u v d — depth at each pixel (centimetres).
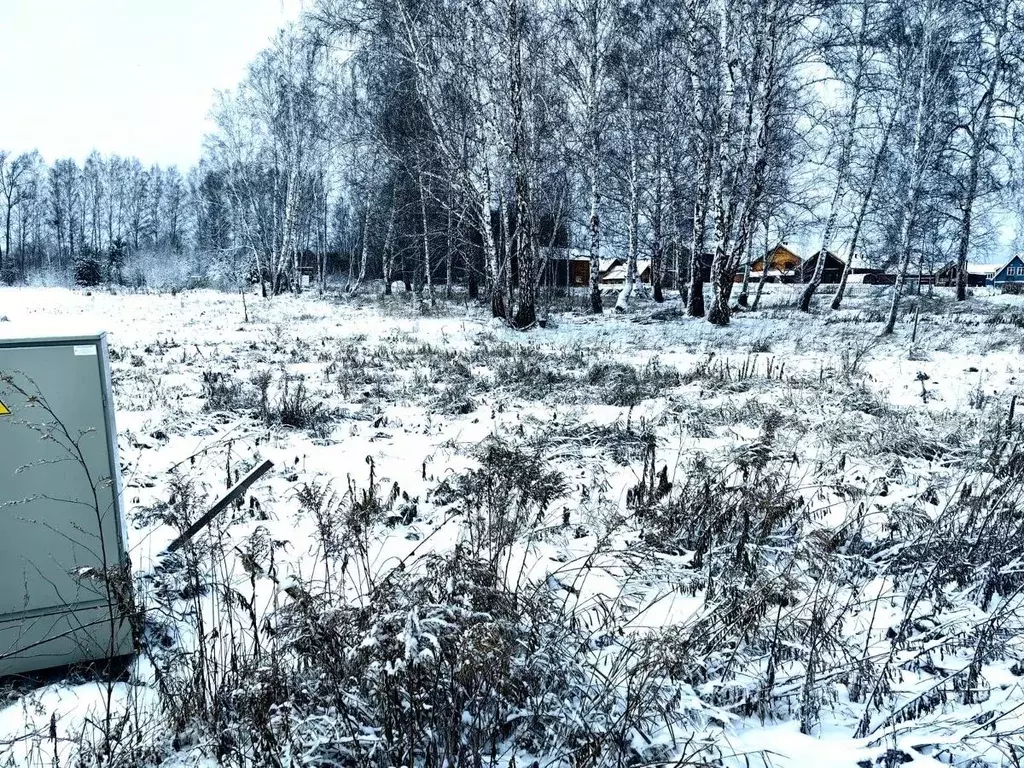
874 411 872
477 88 2127
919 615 358
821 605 340
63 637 312
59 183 7494
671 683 281
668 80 2328
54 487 306
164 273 4881
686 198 2467
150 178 8031
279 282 3681
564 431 729
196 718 273
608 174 2627
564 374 1261
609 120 2386
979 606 367
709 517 446
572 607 355
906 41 2228
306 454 703
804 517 459
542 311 2597
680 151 2392
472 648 228
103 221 7675
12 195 7438
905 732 261
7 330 304
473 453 649
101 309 2780
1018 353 1462
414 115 2411
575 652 302
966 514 474
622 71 2286
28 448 301
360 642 251
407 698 242
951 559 393
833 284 4966
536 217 2255
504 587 297
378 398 1037
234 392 990
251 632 326
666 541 430
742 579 359
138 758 253
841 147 2452
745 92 2081
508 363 1378
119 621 313
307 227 4062
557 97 2261
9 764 255
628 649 300
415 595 247
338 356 1495
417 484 594
